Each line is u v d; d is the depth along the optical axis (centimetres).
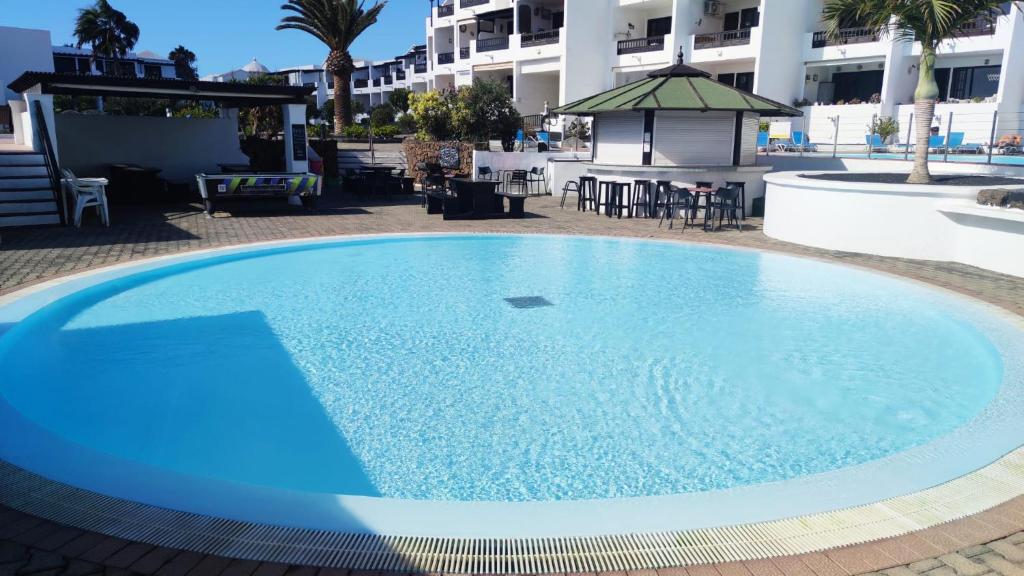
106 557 312
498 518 354
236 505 363
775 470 468
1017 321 752
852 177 1371
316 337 748
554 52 3606
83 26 5750
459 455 487
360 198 2045
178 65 6431
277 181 1619
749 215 1719
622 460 480
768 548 324
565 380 630
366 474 461
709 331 777
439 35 4734
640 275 1054
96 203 1399
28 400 579
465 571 308
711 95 1645
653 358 689
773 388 614
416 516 355
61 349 703
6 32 3164
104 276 935
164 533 333
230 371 648
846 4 1210
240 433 521
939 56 2739
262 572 303
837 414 559
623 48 3547
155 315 823
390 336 753
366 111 5862
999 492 379
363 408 566
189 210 1706
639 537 335
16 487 379
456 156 2309
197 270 1066
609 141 1767
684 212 1598
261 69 4938
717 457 485
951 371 655
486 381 626
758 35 2980
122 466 407
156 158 2138
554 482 450
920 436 520
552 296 927
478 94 2580
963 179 1287
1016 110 2525
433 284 991
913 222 1120
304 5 3388
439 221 1555
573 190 2011
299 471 465
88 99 3966
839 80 3153
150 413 555
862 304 887
